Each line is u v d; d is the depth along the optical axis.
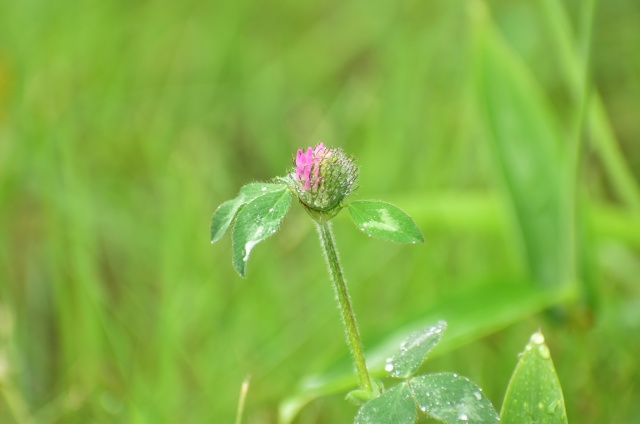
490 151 0.77
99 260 0.90
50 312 0.83
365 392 0.56
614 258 0.85
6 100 1.02
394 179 0.96
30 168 0.94
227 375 0.75
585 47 0.72
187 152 1.00
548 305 0.72
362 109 1.07
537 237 0.75
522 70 0.78
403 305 0.80
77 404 0.72
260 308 0.78
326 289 0.81
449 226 0.79
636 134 1.05
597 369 0.73
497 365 0.75
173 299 0.77
